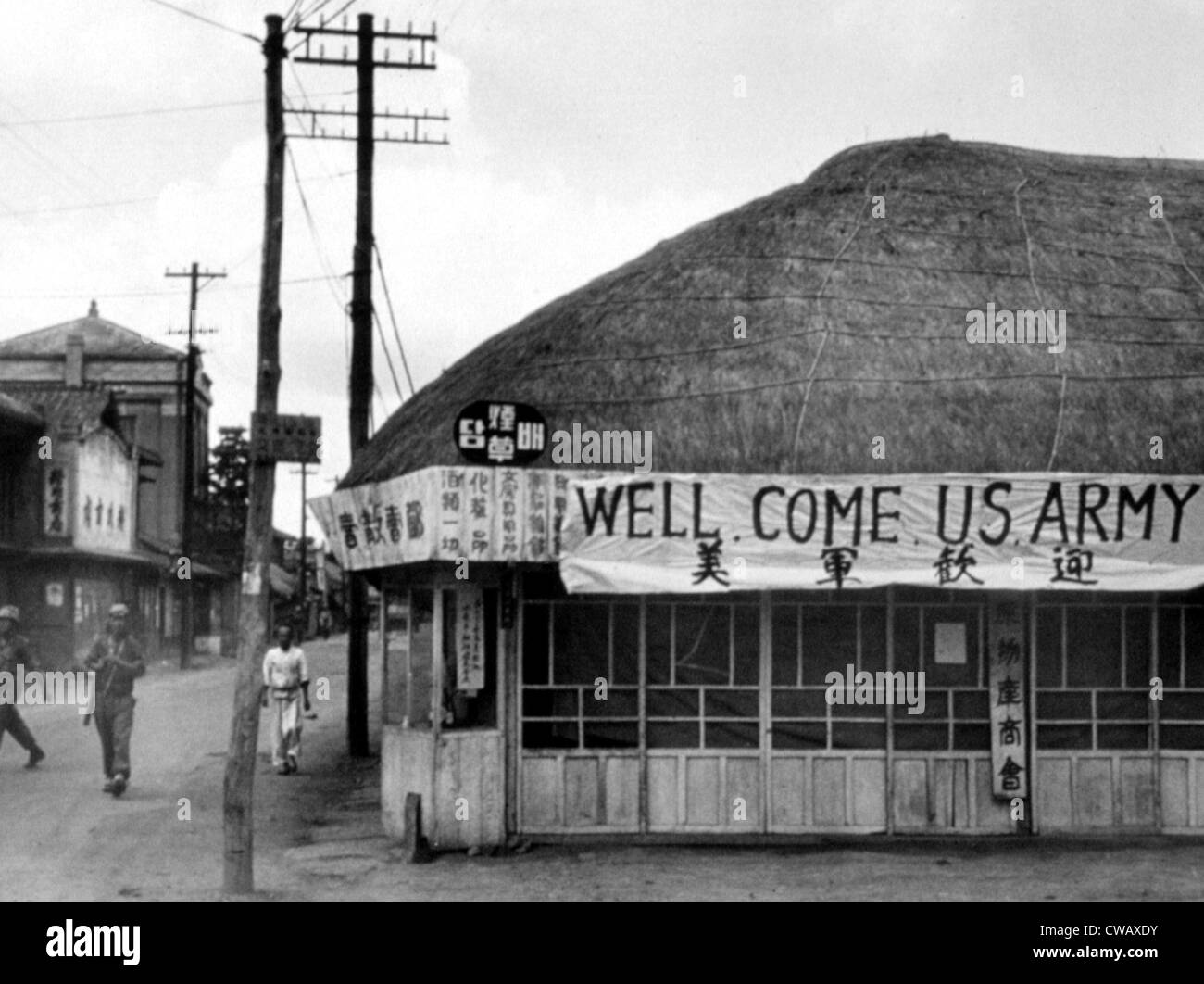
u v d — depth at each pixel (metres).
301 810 16.69
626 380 14.07
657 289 14.99
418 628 14.51
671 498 13.00
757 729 13.84
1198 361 14.38
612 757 13.77
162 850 13.96
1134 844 13.84
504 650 13.72
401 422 16.06
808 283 14.73
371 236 22.19
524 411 13.39
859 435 13.54
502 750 13.68
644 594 13.77
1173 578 13.25
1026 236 15.46
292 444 11.93
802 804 13.81
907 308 14.52
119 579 49.44
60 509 44.06
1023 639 13.97
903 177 16.30
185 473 46.44
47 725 26.69
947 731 13.94
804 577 13.07
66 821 15.62
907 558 13.09
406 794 14.23
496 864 13.05
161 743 24.02
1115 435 13.75
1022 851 13.59
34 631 43.47
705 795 13.80
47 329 70.31
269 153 12.09
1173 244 15.77
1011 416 13.75
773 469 13.41
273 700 20.55
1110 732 14.05
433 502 12.86
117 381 67.56
